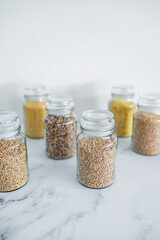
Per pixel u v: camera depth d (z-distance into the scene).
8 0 0.45
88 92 0.54
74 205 0.34
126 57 0.53
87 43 0.50
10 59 0.49
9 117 0.36
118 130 0.51
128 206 0.34
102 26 0.49
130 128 0.51
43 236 0.30
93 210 0.33
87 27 0.49
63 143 0.43
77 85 0.53
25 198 0.35
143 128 0.43
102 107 0.56
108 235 0.30
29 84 0.51
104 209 0.33
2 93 0.51
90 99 0.54
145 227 0.31
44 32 0.48
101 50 0.51
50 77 0.51
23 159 0.37
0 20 0.46
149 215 0.32
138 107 0.46
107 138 0.38
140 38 0.52
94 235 0.30
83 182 0.37
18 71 0.50
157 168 0.41
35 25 0.47
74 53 0.50
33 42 0.48
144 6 0.49
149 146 0.44
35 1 0.46
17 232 0.30
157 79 0.56
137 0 0.48
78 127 0.55
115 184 0.38
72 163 0.43
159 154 0.45
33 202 0.34
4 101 0.51
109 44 0.51
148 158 0.44
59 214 0.33
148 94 0.48
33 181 0.39
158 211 0.33
